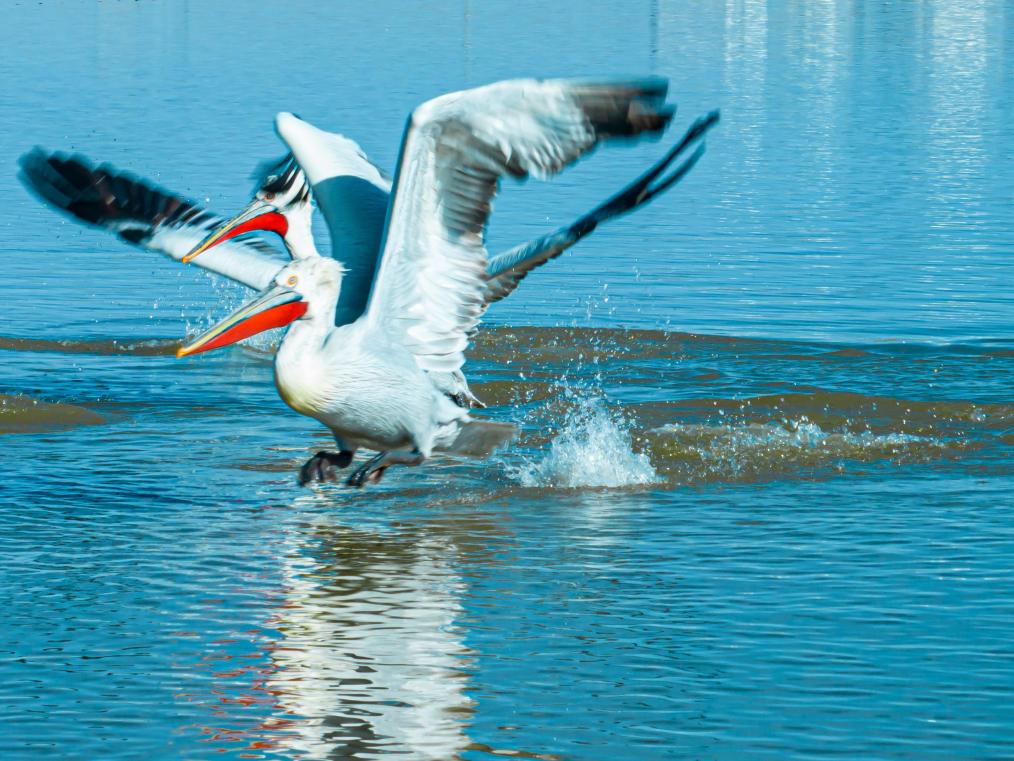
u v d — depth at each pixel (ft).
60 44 219.00
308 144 42.55
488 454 40.27
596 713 30.71
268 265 48.11
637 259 82.64
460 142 35.24
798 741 29.48
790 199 101.14
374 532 42.27
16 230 90.63
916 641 34.19
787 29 260.21
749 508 44.32
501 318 69.72
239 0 329.93
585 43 227.20
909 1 339.57
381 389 38.55
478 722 30.32
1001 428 53.01
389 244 37.45
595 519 43.39
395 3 327.06
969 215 94.48
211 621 35.70
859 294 74.08
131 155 113.29
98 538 41.70
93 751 29.19
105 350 65.21
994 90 167.53
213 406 56.65
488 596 37.19
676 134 131.23
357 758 28.86
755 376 60.08
